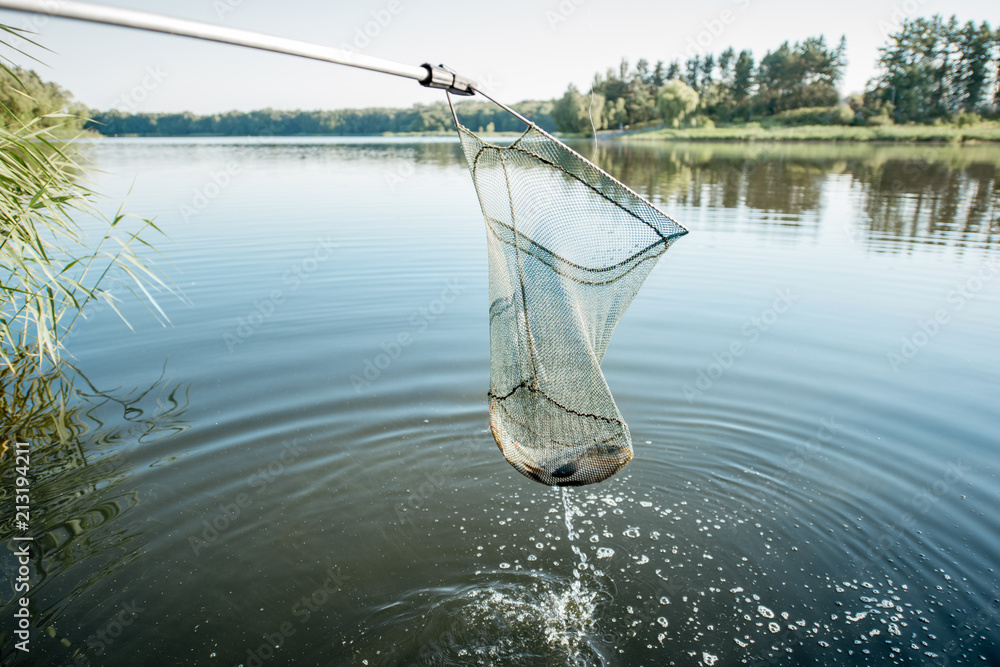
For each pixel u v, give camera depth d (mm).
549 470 3404
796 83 63062
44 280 6555
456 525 4148
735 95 66500
